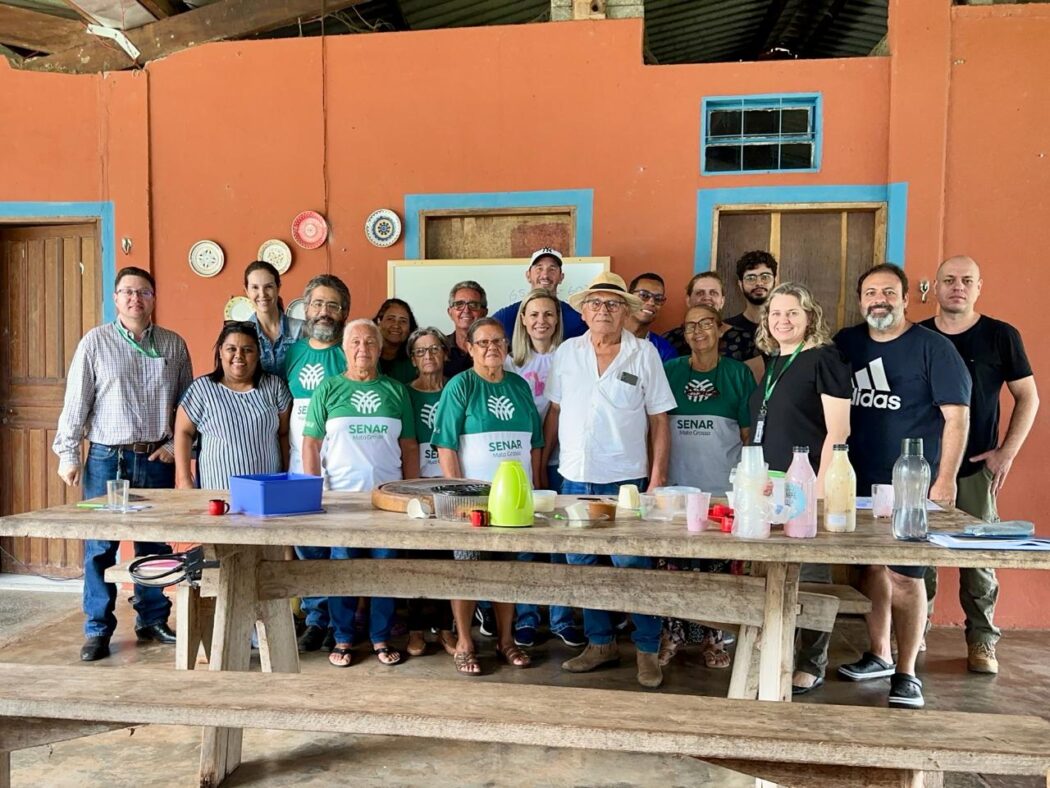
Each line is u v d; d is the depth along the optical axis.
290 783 2.19
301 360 3.21
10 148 4.19
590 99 3.88
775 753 1.51
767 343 2.74
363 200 4.04
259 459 3.13
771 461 2.60
